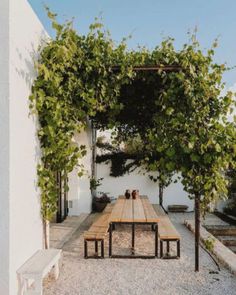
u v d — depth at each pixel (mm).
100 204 12406
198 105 5320
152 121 6668
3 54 4023
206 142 5254
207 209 5590
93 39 5449
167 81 5730
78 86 5430
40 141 5293
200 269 5551
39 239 5266
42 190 5309
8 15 4000
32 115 4887
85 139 10750
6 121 4031
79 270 5520
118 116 7168
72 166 5438
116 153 13281
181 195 13180
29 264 4406
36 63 4855
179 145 5402
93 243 7320
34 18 4961
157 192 13258
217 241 7125
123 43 5535
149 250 6750
